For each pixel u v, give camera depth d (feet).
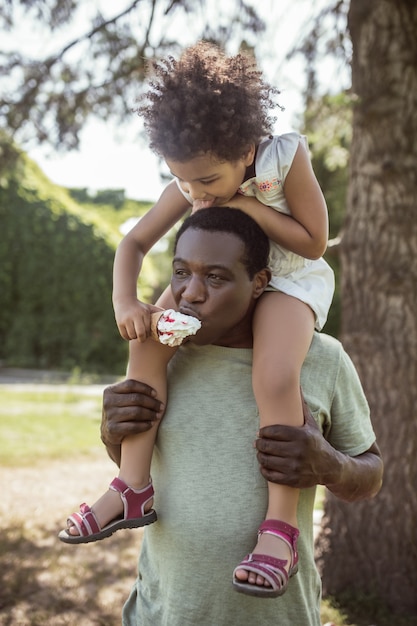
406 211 14.73
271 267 5.96
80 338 61.36
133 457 5.84
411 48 14.64
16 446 29.19
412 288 14.70
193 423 5.77
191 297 5.35
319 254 5.88
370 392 14.82
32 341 61.77
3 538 18.78
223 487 5.63
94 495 23.21
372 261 14.88
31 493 23.06
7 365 60.59
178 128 5.27
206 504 5.63
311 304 5.82
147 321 5.76
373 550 14.75
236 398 5.74
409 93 14.70
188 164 5.37
